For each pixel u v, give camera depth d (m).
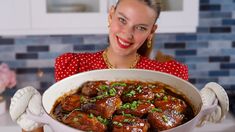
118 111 0.80
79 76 0.90
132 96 0.86
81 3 1.83
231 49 2.30
